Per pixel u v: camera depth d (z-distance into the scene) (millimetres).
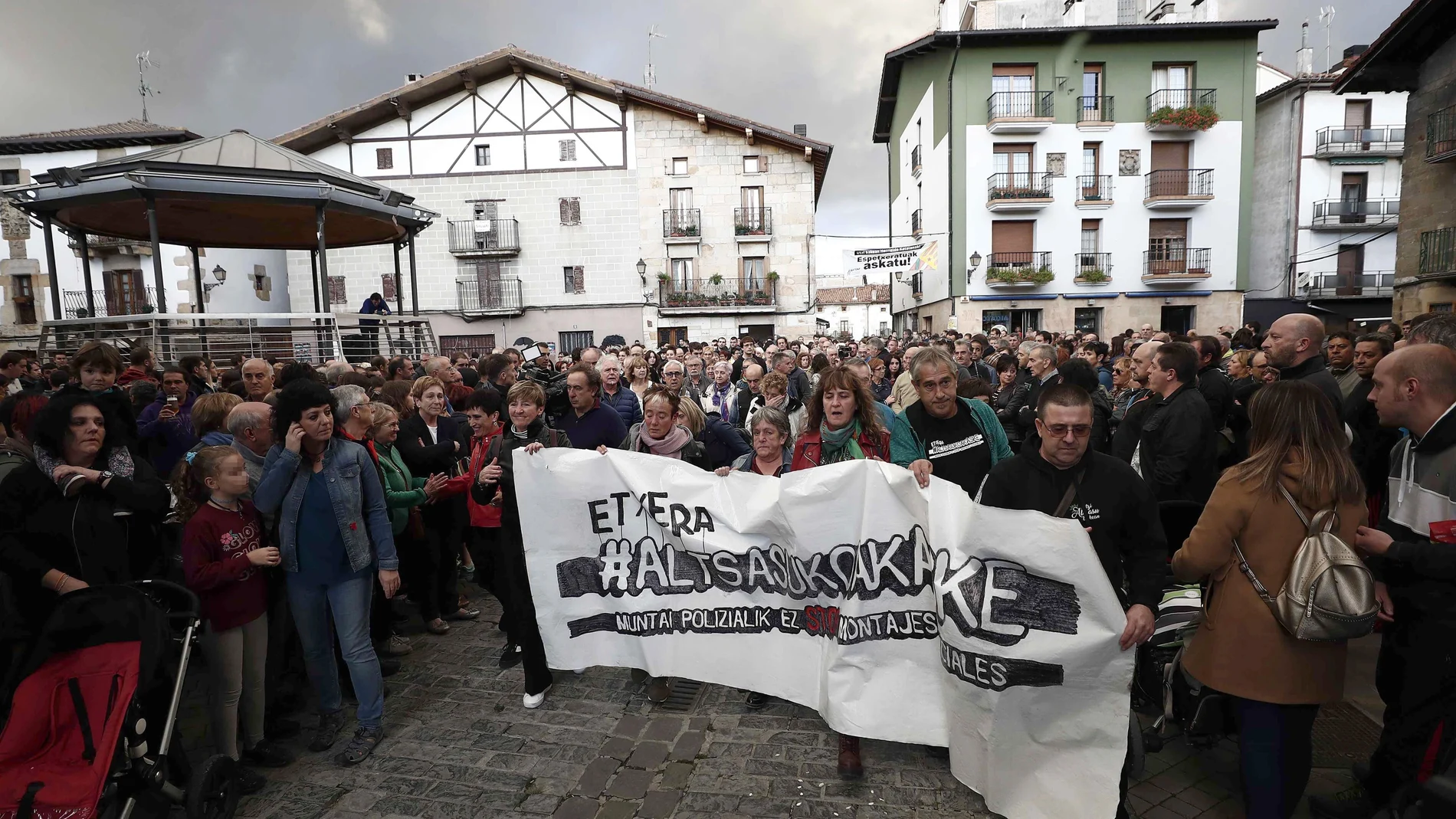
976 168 26062
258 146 12312
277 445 3346
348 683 4266
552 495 3787
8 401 3732
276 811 3008
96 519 3039
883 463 3129
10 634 2814
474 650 4652
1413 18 12789
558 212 27453
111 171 10547
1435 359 2484
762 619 3477
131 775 2539
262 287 26781
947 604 2826
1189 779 3002
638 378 7363
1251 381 5418
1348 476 2275
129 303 23938
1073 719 2582
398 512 4355
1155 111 25359
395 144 27406
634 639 3742
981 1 28266
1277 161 29109
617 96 26781
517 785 3148
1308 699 2320
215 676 3154
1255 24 24906
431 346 14445
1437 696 2398
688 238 27062
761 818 2859
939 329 28469
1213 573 2502
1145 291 26359
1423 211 14312
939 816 2834
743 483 3490
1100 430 5094
